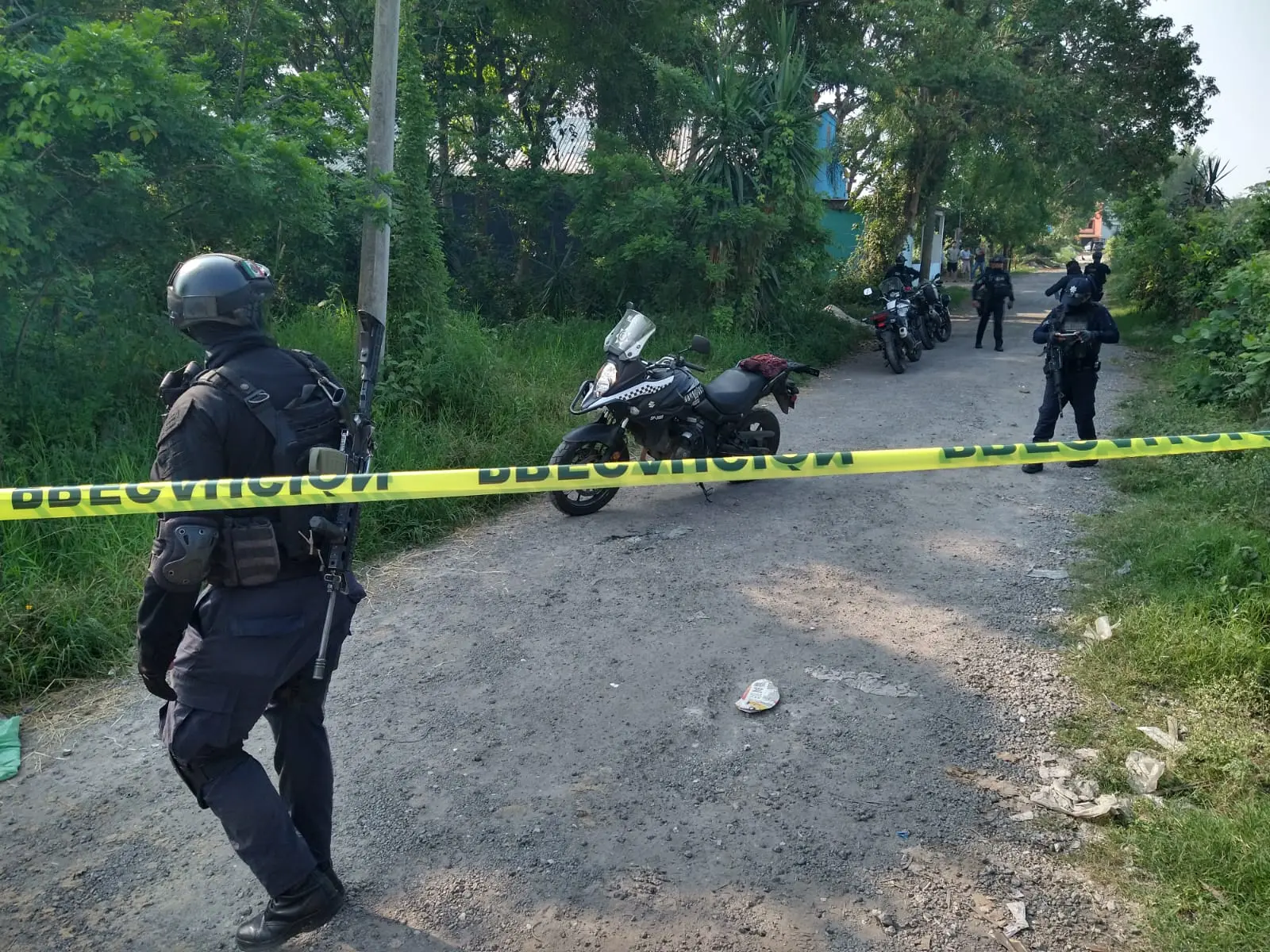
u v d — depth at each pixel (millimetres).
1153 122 18922
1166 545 4977
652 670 4043
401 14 7945
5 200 4852
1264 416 7371
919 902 2662
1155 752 3305
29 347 6211
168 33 6926
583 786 3234
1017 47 18734
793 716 3650
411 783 3277
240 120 6613
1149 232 16641
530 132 14461
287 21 7992
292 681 2512
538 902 2697
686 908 2656
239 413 2322
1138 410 8734
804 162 13086
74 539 4961
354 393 7312
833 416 9453
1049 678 3887
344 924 2625
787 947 2510
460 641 4383
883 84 15836
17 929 2646
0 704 3885
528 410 7852
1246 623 4039
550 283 13781
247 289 2424
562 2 12352
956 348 15391
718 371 11227
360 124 7957
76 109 4977
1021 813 3037
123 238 6004
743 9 15211
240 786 2346
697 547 5562
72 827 3100
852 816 3041
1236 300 9070
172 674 2342
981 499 6359
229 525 2256
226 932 2611
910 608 4621
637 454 7785
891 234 21406
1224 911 2539
